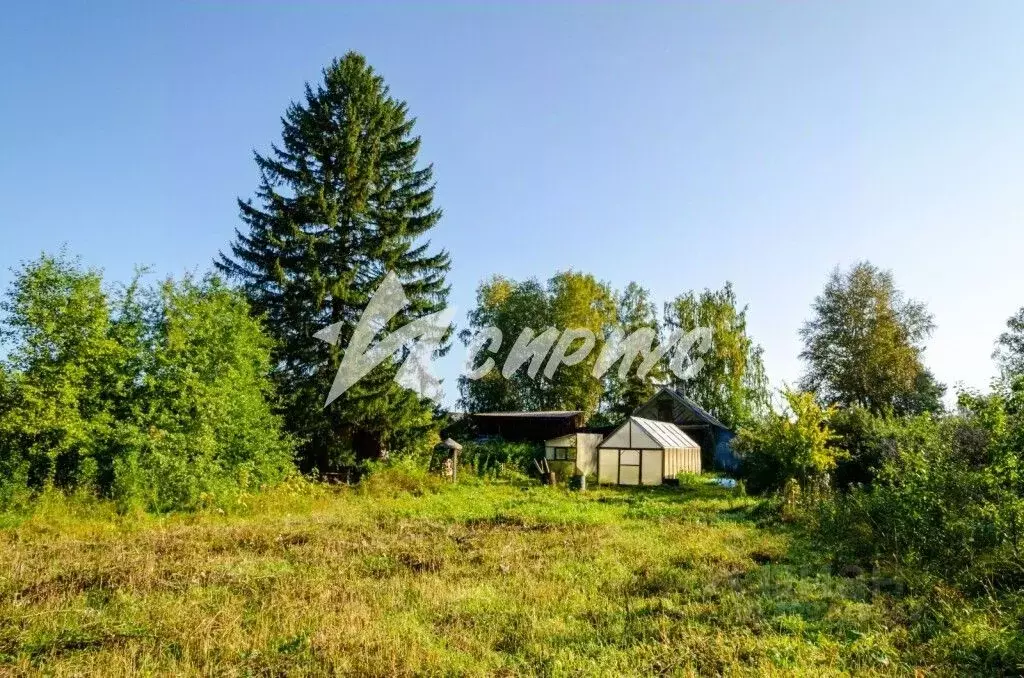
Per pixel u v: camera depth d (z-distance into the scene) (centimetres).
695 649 641
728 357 5122
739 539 1326
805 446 1878
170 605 789
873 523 1231
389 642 657
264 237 2608
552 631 706
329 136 2784
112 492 1678
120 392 1867
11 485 1559
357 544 1238
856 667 592
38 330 1720
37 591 866
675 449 3275
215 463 1903
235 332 2141
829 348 4653
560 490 2667
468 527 1528
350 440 2711
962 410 1249
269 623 718
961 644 635
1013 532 879
